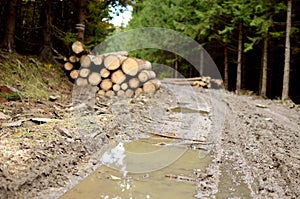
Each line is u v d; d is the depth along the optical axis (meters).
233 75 24.23
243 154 4.45
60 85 8.98
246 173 3.64
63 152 3.91
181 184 3.37
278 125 6.61
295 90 18.08
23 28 10.72
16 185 2.75
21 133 4.24
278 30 15.41
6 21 8.99
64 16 11.77
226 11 18.02
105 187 3.23
